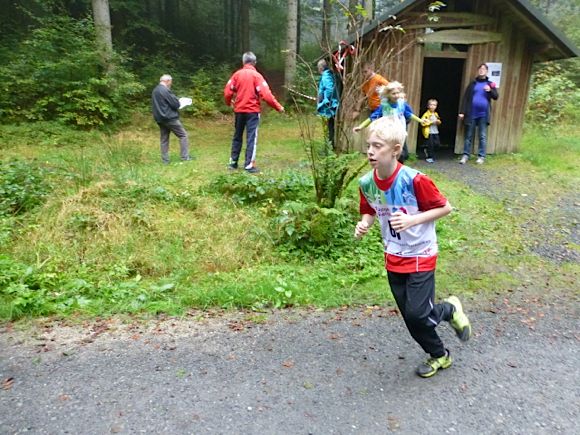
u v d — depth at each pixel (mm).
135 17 20484
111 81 12969
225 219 5723
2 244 5020
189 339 3439
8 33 15688
